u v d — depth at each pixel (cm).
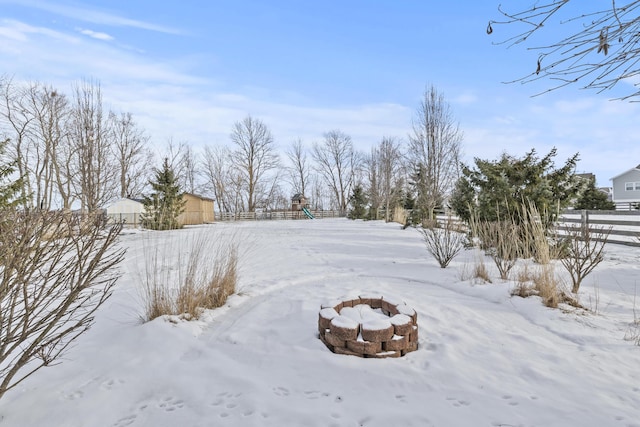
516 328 349
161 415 202
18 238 187
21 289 206
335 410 204
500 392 226
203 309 386
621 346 301
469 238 855
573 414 201
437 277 577
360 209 3331
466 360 273
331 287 517
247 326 347
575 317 372
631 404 212
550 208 707
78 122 1967
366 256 820
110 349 287
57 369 253
